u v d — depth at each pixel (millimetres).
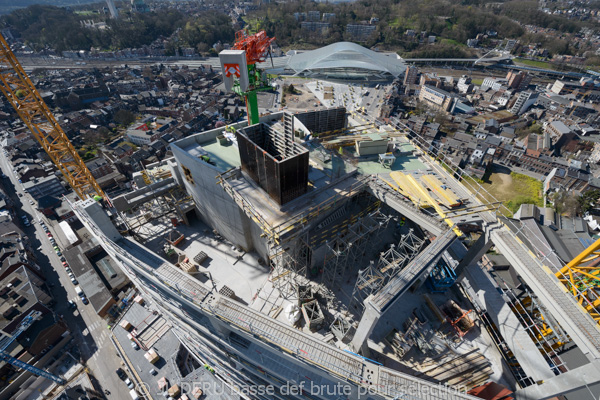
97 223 42188
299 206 43438
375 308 29469
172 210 59375
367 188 49594
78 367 80312
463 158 163625
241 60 53312
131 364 76062
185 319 44844
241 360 44125
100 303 85438
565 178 142625
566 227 120500
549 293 32812
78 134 178625
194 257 50156
